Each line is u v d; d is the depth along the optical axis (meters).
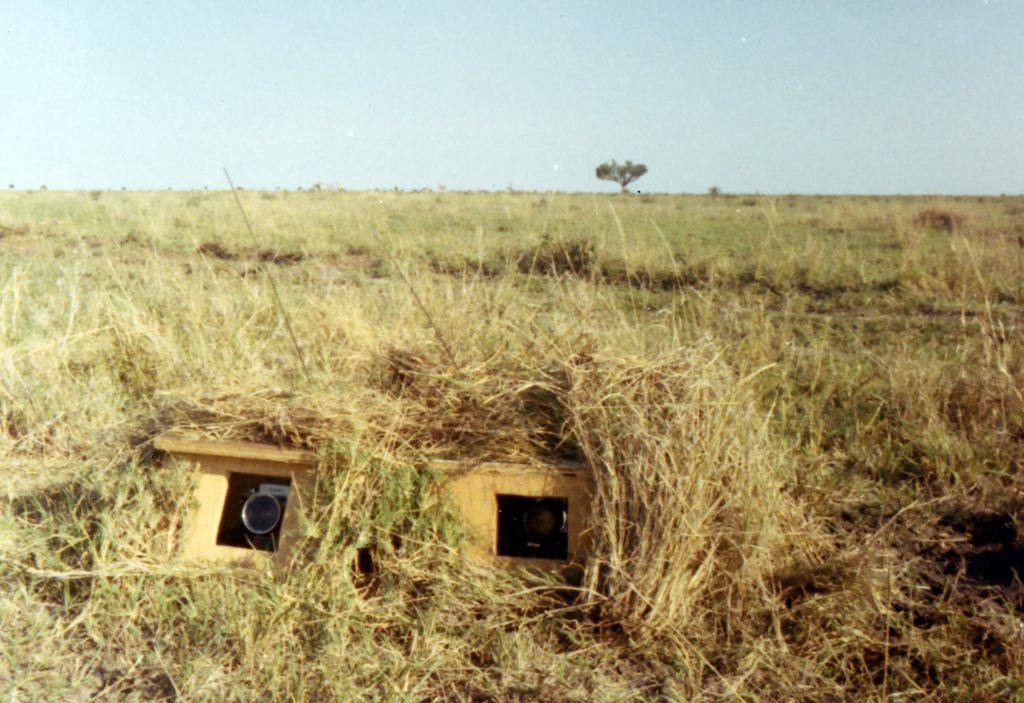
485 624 3.81
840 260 14.80
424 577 4.03
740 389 4.66
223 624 3.74
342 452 4.10
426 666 3.57
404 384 4.87
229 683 3.44
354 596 3.88
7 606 3.89
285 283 11.11
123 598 3.95
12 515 4.61
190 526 4.22
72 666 3.61
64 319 7.40
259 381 4.91
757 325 7.93
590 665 3.66
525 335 5.34
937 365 7.02
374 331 6.13
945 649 3.81
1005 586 4.42
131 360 6.59
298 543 4.01
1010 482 5.57
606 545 3.98
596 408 4.23
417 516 4.14
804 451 5.84
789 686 3.57
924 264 13.63
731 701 3.46
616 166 58.34
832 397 6.91
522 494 4.18
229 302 7.61
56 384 6.03
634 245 15.23
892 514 5.11
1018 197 58.00
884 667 3.67
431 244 15.64
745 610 3.92
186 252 15.35
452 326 5.43
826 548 4.55
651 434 4.09
